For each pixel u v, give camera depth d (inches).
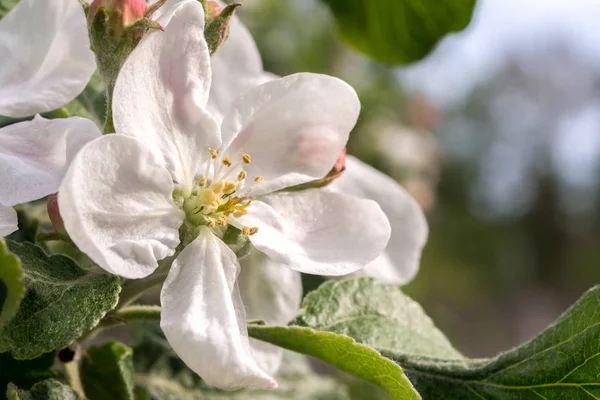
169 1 7.9
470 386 8.2
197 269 7.4
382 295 8.8
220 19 7.6
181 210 7.5
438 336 8.8
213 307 7.3
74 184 6.7
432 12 11.8
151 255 7.1
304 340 7.6
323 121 7.8
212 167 7.8
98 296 7.1
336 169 8.0
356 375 7.7
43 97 7.8
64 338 6.9
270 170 7.8
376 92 22.9
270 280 8.5
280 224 7.8
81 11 7.9
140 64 7.3
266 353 8.2
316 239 7.8
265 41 19.2
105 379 8.2
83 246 6.8
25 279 7.0
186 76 7.5
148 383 9.3
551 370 7.9
